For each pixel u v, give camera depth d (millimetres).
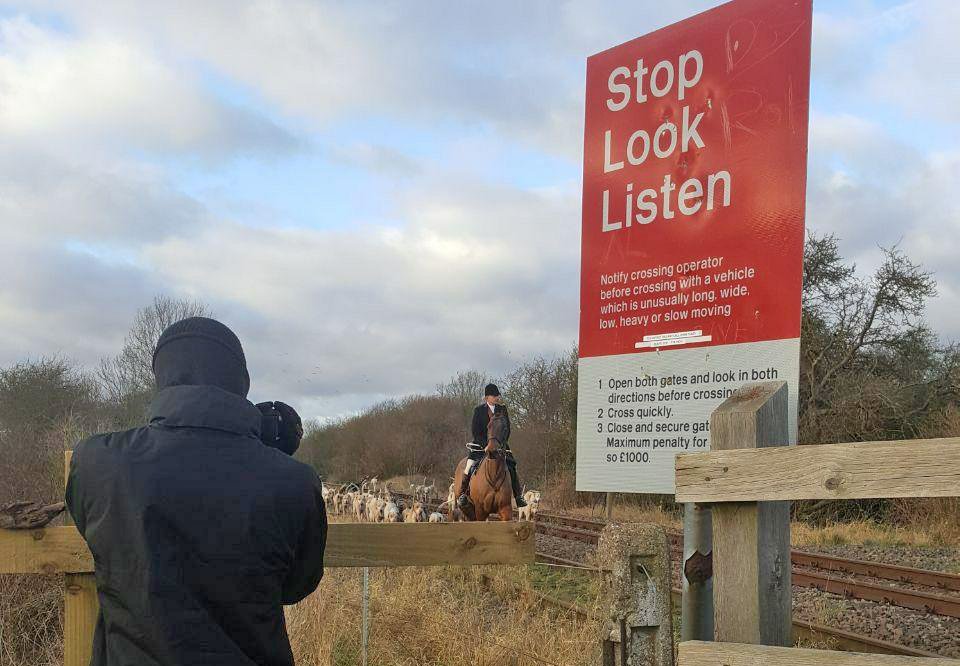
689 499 3072
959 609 9352
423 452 51031
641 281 5105
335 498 31172
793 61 4547
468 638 6988
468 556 3787
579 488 5297
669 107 5055
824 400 28750
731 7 4812
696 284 4848
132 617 2387
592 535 16953
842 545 18516
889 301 30312
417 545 3736
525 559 3844
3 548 3256
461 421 51594
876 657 2543
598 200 5375
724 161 4777
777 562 3184
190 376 2791
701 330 4809
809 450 2785
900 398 27484
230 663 2383
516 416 35656
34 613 7406
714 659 2873
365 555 3678
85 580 3303
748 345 4598
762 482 2891
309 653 6668
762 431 3236
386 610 7797
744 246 4656
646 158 5141
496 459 11914
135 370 27531
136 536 2428
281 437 3309
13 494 10352
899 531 20688
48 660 6551
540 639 7020
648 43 5184
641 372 5062
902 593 10039
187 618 2379
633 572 3510
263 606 2514
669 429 4922
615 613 3500
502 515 11938
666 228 5012
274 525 2564
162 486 2480
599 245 5336
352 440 54312
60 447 11250
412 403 54094
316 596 7641
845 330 30375
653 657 3467
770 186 4582
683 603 4242
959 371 28156
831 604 10227
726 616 3018
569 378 33688
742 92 4734
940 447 2512
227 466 2586
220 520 2492
